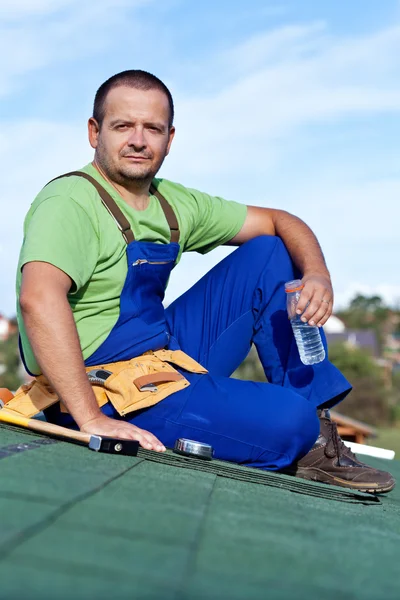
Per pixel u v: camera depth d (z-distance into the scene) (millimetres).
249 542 1948
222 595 1472
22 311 3482
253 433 3730
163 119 3928
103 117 3914
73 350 3461
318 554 1953
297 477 3879
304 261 4215
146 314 3914
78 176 3850
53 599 1318
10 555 1538
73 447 3211
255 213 4594
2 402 3883
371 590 1677
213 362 4262
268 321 4203
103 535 1796
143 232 3928
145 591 1425
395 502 3826
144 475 2758
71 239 3605
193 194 4371
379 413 51812
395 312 133000
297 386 4102
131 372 3760
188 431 3742
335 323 111562
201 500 2434
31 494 2088
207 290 4336
